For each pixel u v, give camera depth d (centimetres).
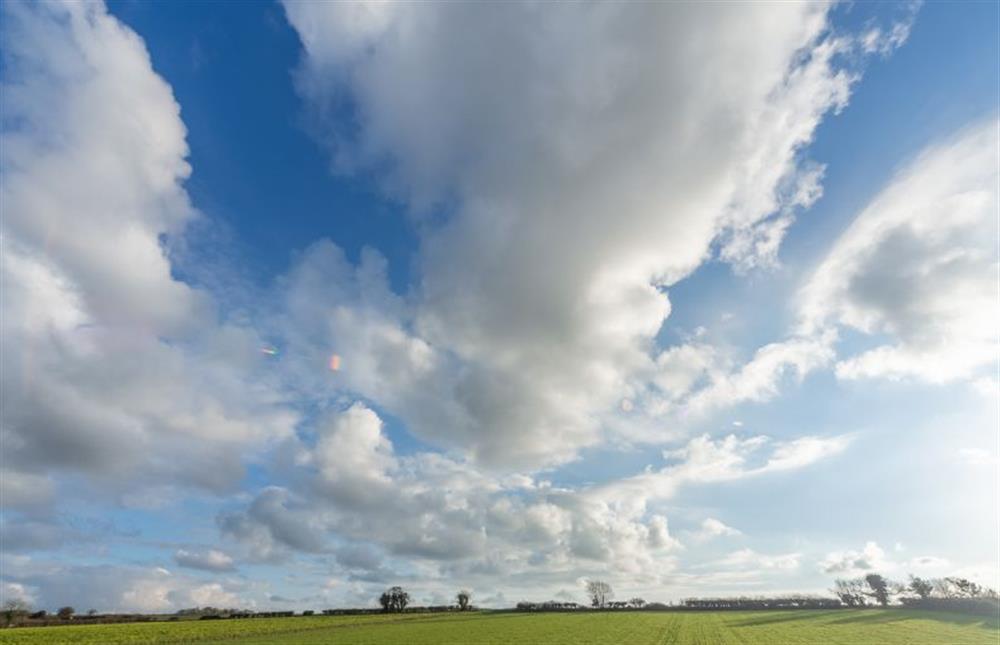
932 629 7094
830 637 6241
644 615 10744
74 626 9038
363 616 12162
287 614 13038
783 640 5966
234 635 7419
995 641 5797
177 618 11319
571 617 10644
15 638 7069
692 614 10862
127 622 10206
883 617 9044
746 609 12019
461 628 8344
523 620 9994
